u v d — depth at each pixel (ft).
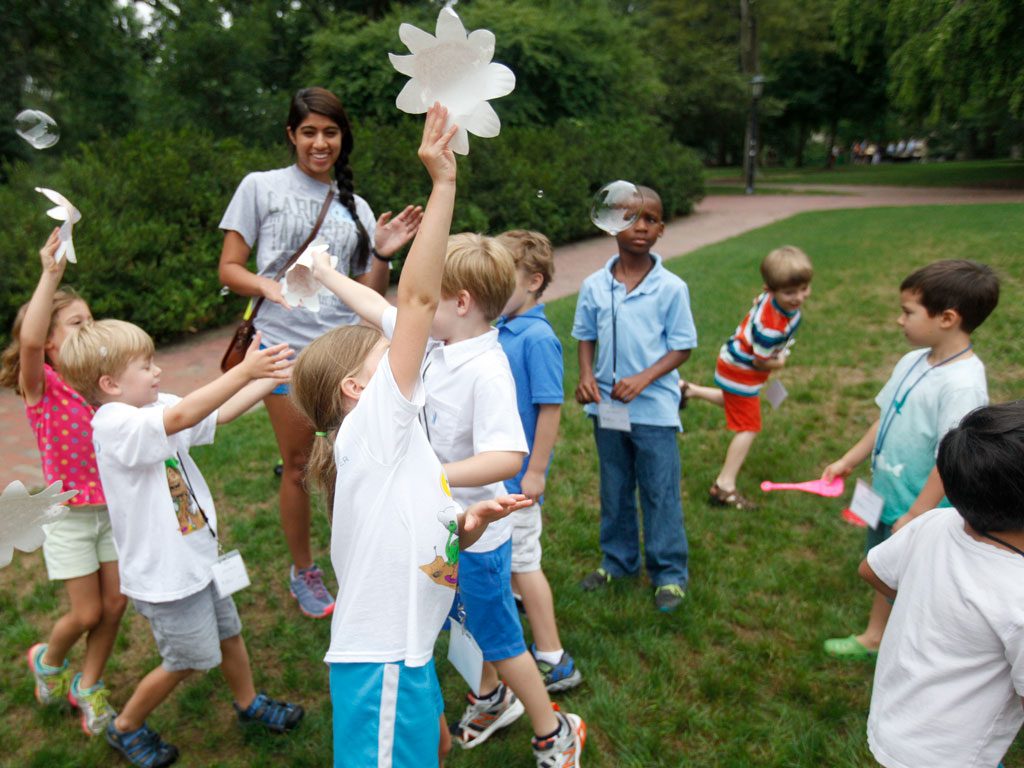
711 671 8.90
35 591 10.75
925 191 73.56
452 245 6.72
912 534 5.92
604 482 10.58
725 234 49.14
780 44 99.81
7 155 46.91
